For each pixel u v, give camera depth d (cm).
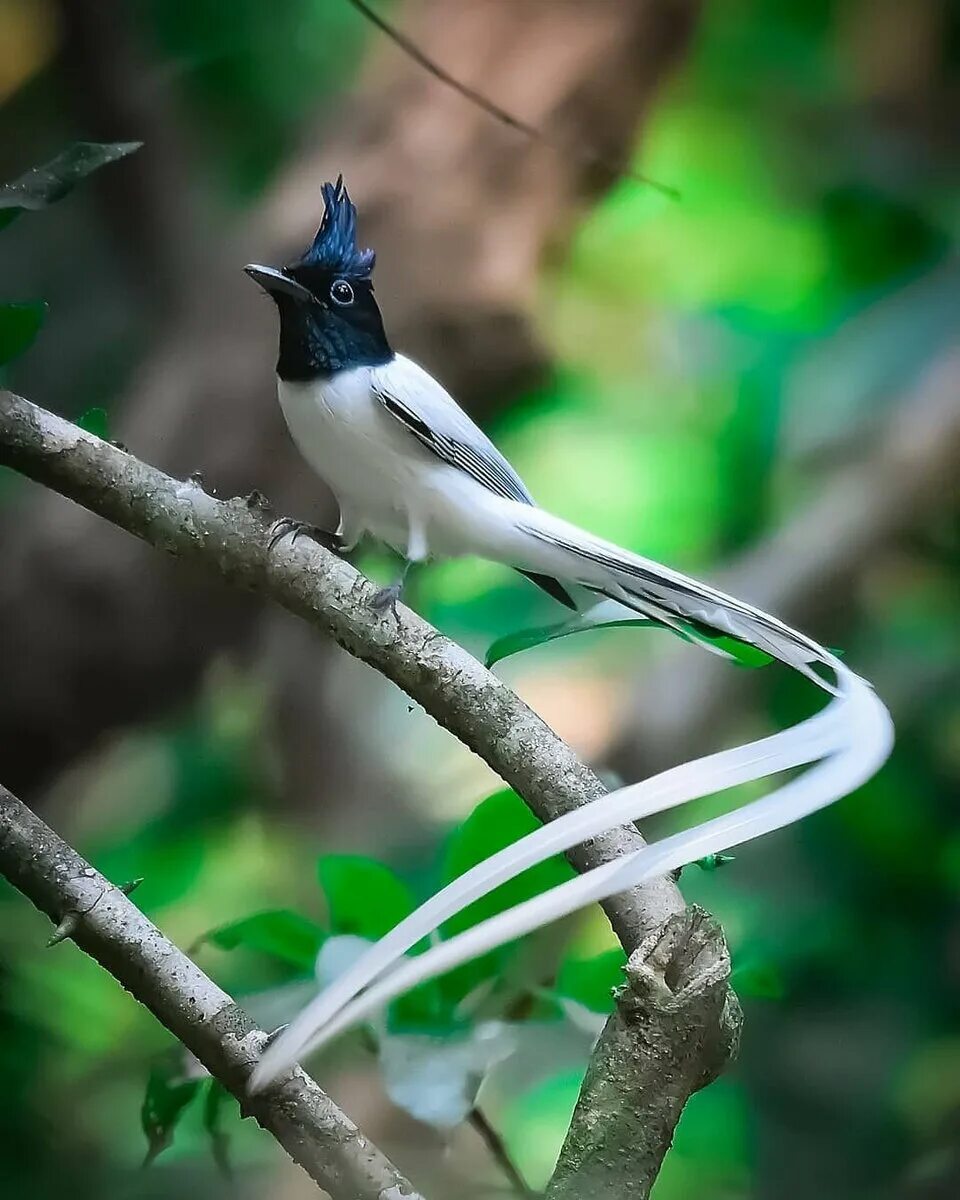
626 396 1000
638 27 841
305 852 883
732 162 1054
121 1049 675
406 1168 594
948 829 882
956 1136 817
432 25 855
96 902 377
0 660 773
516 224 844
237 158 999
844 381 984
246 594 807
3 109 997
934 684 921
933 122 1072
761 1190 800
